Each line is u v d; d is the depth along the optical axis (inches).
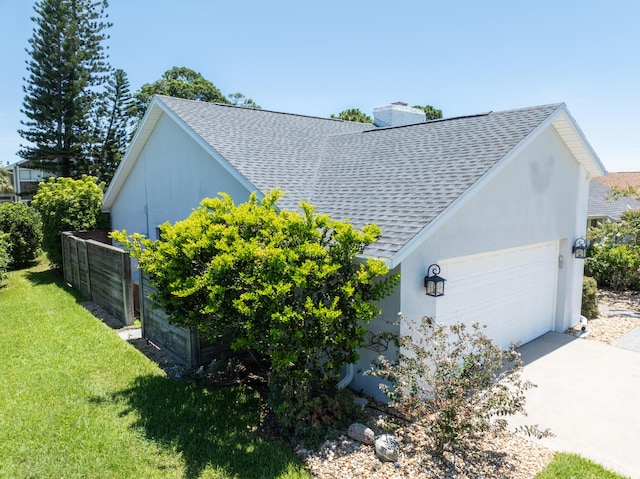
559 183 421.4
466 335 248.8
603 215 867.4
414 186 337.7
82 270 562.6
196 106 537.6
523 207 378.0
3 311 487.2
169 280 269.4
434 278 283.6
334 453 225.9
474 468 216.2
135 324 454.0
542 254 429.4
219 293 236.7
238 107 597.0
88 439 235.1
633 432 259.6
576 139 407.2
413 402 225.5
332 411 251.1
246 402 282.5
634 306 561.9
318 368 282.4
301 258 246.5
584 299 502.0
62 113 1339.8
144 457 220.1
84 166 1400.1
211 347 342.6
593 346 408.2
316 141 568.1
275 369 260.1
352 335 255.6
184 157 503.8
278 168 435.8
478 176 306.0
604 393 310.2
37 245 833.5
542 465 222.5
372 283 263.3
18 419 254.8
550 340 425.7
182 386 303.6
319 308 230.1
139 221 637.3
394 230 280.7
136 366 336.2
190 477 205.2
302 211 354.9
